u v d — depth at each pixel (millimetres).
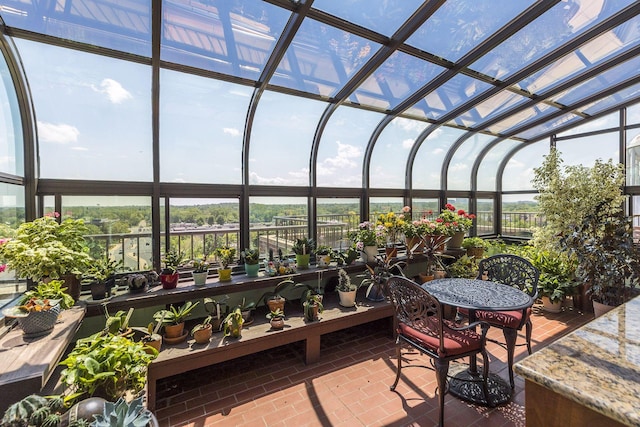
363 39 2506
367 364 2779
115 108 2605
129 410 1169
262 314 3039
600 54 3051
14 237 2070
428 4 2219
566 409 804
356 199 4254
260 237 3525
